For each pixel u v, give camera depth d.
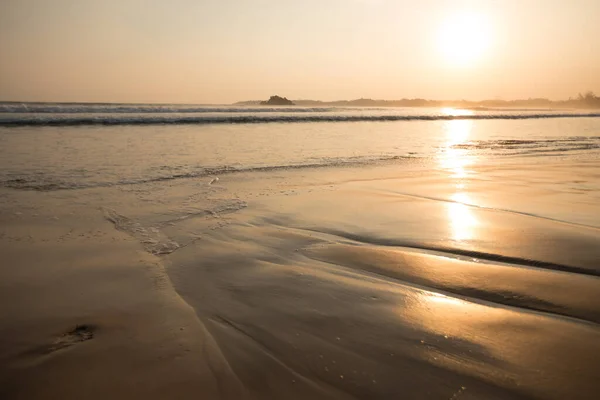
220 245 4.60
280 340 2.71
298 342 2.69
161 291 3.46
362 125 26.55
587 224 5.34
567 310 3.10
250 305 3.21
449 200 6.78
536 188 7.77
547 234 4.91
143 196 6.77
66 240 4.70
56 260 4.11
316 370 2.39
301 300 3.29
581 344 2.64
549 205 6.43
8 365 2.42
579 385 2.23
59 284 3.57
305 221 5.52
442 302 3.25
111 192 6.97
